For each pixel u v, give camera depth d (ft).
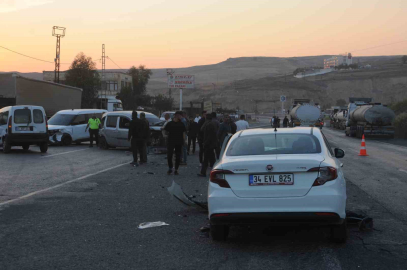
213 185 19.65
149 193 33.91
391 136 117.39
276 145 21.48
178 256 18.54
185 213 26.99
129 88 263.90
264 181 18.93
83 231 22.68
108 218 25.63
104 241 20.85
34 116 68.90
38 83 99.45
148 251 19.27
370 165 53.26
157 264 17.49
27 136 68.08
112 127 74.23
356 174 44.78
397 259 17.83
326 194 18.48
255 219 18.93
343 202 19.10
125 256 18.56
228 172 19.33
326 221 18.52
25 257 18.40
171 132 44.52
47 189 35.63
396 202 29.94
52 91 104.53
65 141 84.64
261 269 16.79
